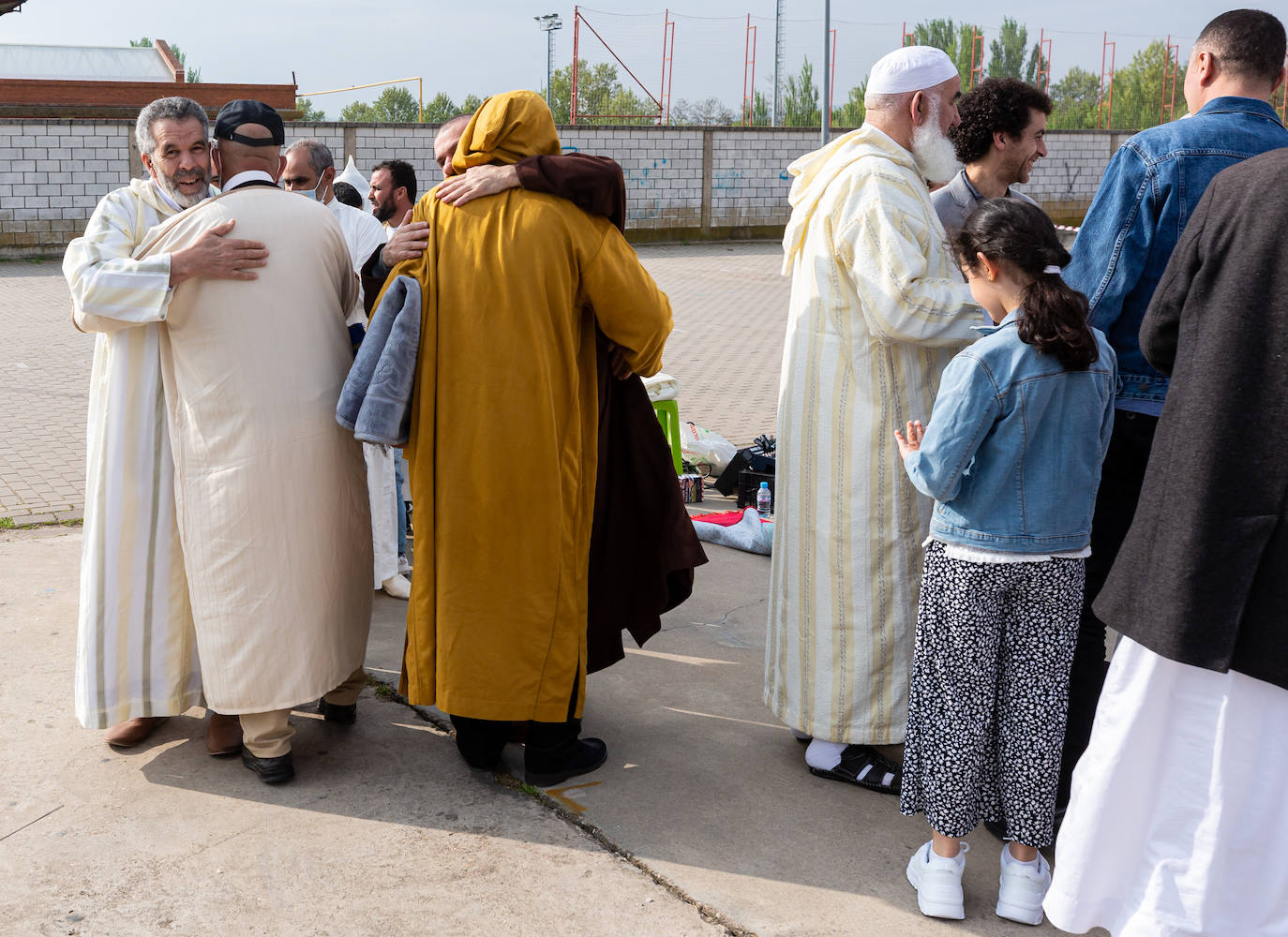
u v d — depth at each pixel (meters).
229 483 2.93
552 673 3.01
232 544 2.96
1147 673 2.30
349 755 3.32
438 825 2.94
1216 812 2.27
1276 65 2.87
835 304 3.10
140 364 3.03
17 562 4.85
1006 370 2.47
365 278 3.08
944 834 2.58
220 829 2.89
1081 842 2.41
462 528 2.89
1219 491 2.12
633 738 3.48
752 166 22.55
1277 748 2.23
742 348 11.64
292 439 2.96
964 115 3.28
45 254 17.39
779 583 3.30
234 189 3.01
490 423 2.84
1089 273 2.95
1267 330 2.08
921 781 2.64
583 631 3.12
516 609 2.93
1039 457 2.49
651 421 3.22
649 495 3.24
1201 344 2.16
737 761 3.35
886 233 2.93
